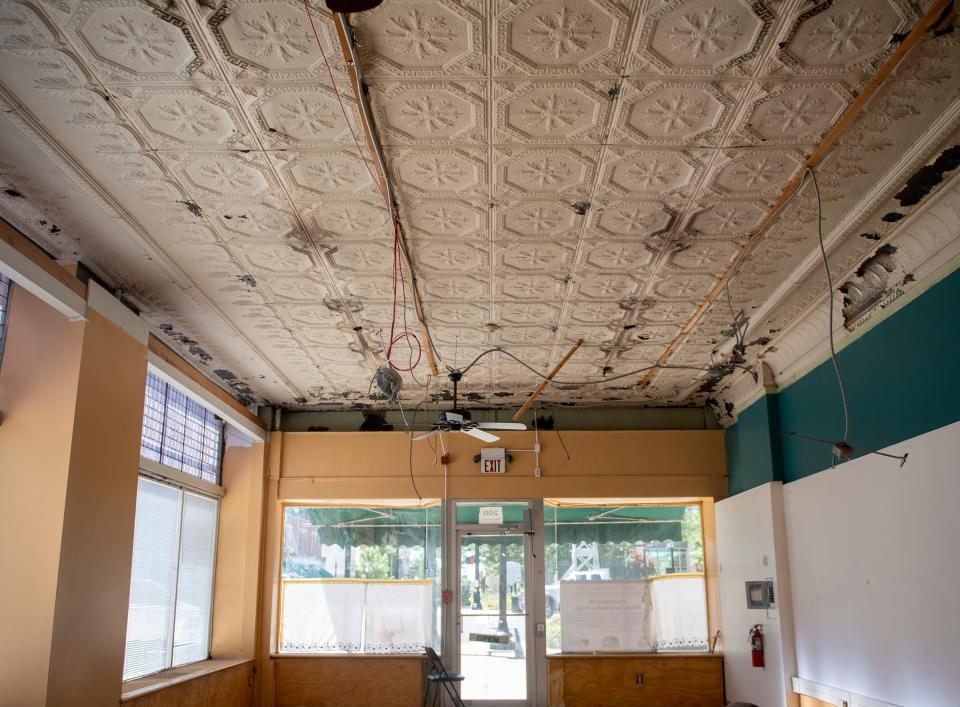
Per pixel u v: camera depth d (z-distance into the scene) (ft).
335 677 29.30
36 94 11.93
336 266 18.22
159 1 10.08
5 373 16.72
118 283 19.03
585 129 12.96
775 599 22.86
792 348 22.66
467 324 22.13
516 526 30.58
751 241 16.80
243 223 16.14
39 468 16.25
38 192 14.85
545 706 29.04
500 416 31.58
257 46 10.93
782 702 22.13
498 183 14.61
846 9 10.38
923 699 15.61
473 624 29.91
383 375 19.75
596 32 10.78
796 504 22.24
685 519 31.09
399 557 30.76
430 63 11.33
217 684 25.48
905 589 16.35
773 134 13.14
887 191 14.76
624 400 30.71
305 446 30.96
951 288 15.33
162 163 13.89
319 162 13.91
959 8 10.25
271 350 24.38
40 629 15.49
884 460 17.31
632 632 29.84
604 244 17.15
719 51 11.16
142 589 23.32
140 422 19.65
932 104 12.37
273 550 30.07
